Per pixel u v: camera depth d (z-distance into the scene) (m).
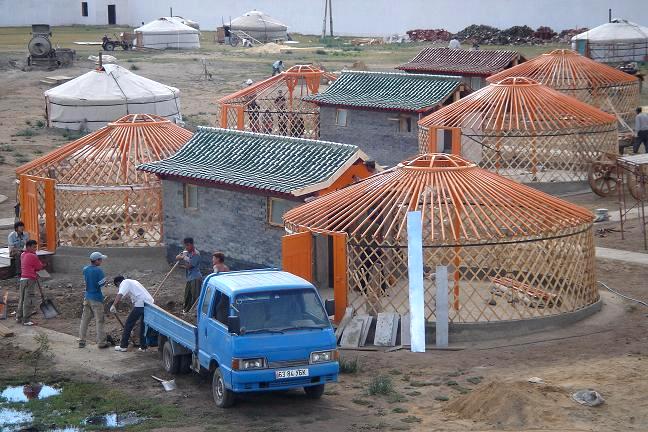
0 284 75.88
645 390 47.78
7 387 53.47
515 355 56.09
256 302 47.88
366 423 46.03
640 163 87.19
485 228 61.03
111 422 47.69
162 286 74.56
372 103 117.12
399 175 64.50
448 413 46.97
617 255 77.88
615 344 57.25
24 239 78.00
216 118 151.50
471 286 60.88
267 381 46.72
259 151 76.62
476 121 102.88
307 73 130.12
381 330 58.94
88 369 55.88
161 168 77.75
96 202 80.69
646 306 65.19
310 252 63.47
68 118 144.38
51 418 48.19
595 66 128.88
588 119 102.00
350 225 61.81
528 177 101.75
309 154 73.19
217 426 46.25
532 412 45.19
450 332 59.09
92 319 66.44
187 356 54.22
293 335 47.25
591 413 45.28
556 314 61.03
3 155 127.25
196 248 77.62
